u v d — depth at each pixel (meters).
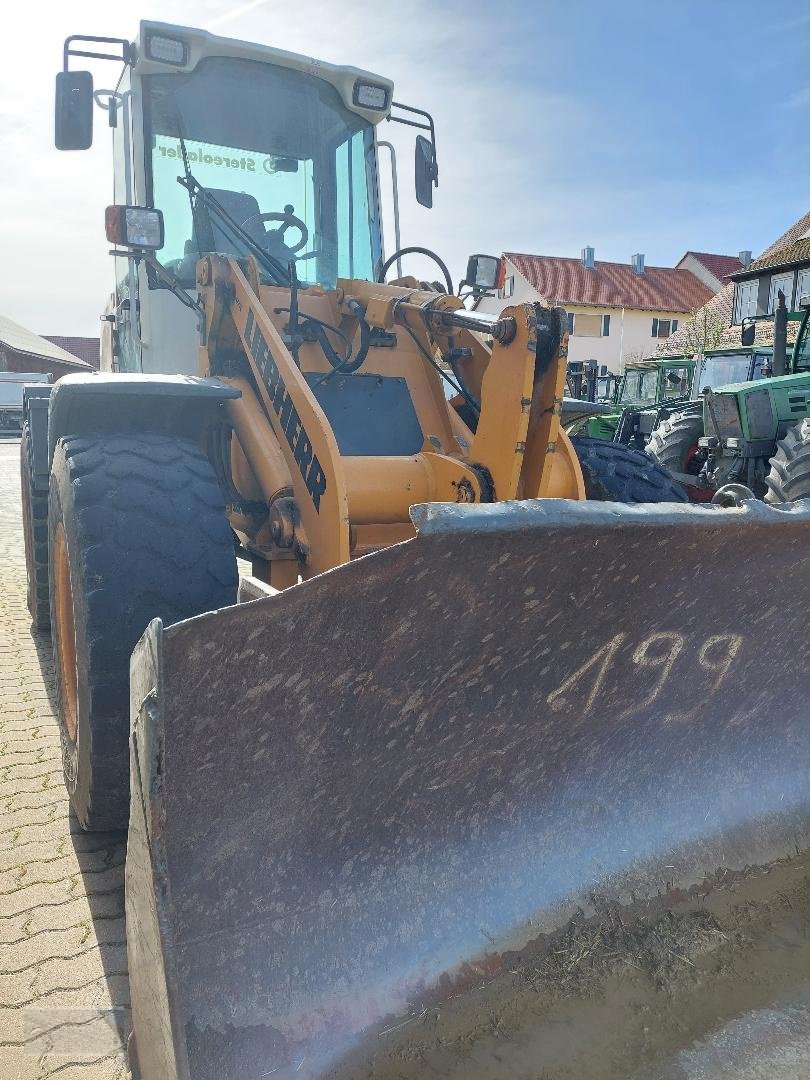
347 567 1.31
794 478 5.52
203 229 3.84
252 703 1.37
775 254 18.56
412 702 1.60
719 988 1.85
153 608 2.21
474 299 3.65
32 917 2.27
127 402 2.70
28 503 4.64
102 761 2.18
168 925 1.27
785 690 2.25
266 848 1.53
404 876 1.75
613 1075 1.62
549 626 1.66
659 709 2.02
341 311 3.37
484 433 2.76
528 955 1.84
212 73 3.95
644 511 1.56
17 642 4.76
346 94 4.19
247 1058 1.46
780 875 2.20
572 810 2.00
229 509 3.18
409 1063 1.60
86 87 3.43
